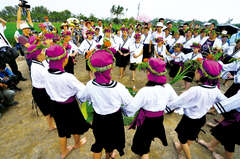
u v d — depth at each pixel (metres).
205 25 8.95
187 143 2.24
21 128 2.96
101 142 1.86
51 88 1.83
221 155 2.48
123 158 2.41
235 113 1.97
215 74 1.65
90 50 4.75
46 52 1.68
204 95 1.74
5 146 2.55
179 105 1.90
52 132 2.88
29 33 4.61
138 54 4.90
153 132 1.88
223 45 5.79
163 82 1.67
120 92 1.62
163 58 4.77
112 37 5.47
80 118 2.20
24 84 4.82
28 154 2.42
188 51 6.16
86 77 5.57
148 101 1.69
